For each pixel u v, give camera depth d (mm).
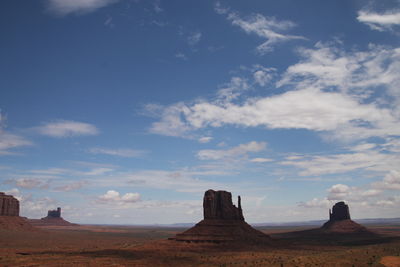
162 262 125625
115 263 123000
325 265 96750
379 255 111000
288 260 112438
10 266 114125
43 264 118562
